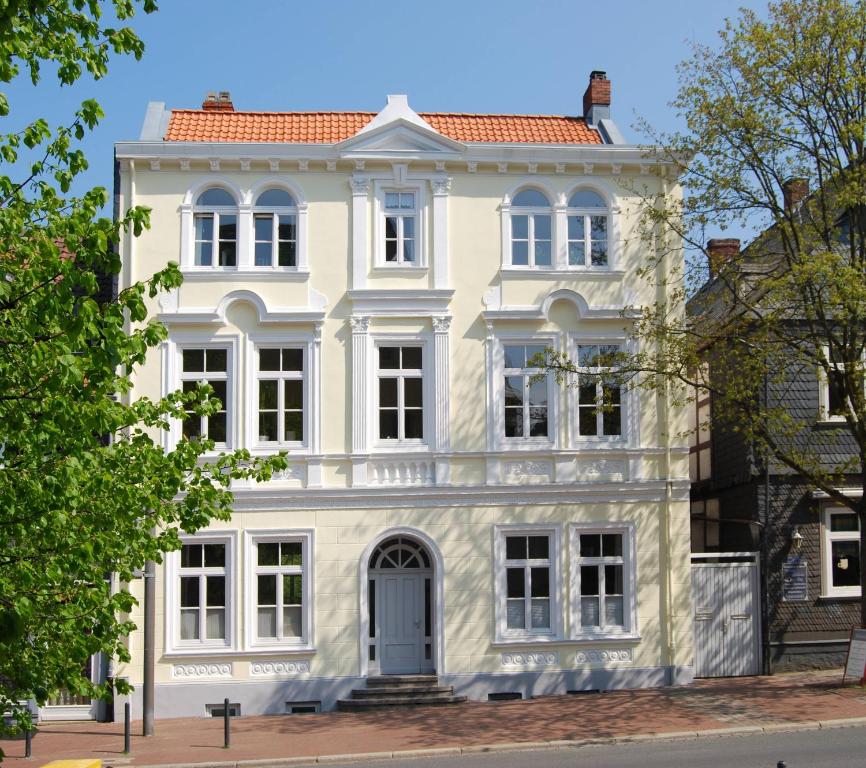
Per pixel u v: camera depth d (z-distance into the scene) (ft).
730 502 83.35
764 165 70.13
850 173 67.21
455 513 74.49
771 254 70.95
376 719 66.74
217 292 74.43
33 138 35.14
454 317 75.92
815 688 69.41
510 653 73.82
